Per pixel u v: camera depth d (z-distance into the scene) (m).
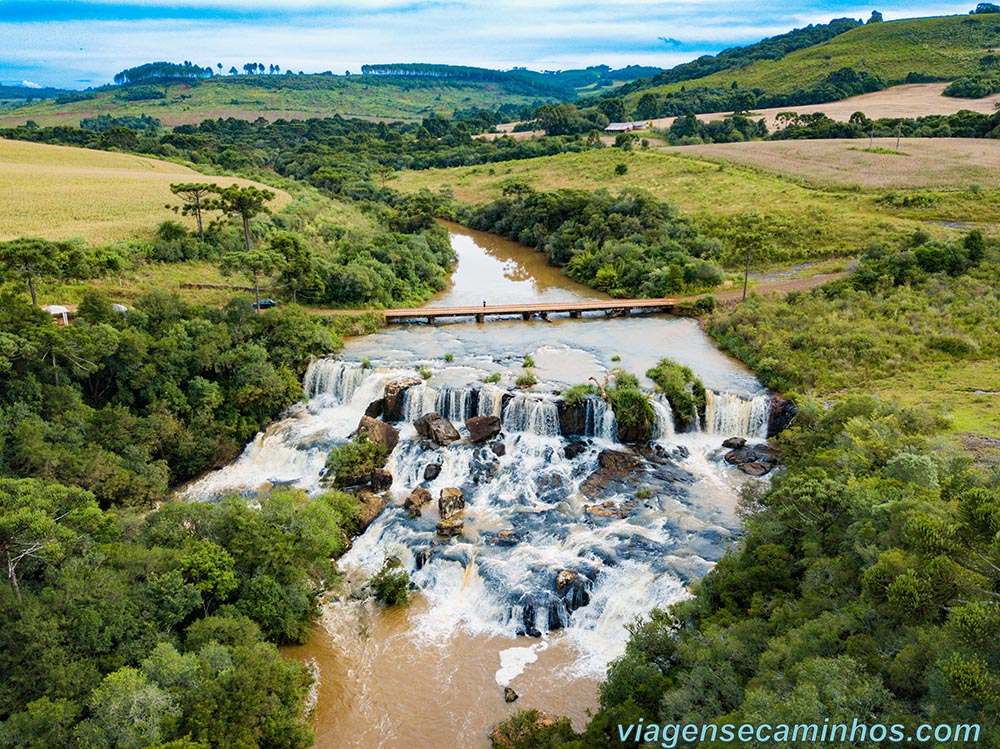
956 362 70.50
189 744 29.05
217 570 40.97
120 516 47.31
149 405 66.00
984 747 20.70
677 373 70.12
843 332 76.94
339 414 72.06
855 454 44.88
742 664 31.12
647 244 125.31
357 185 196.88
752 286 103.19
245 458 67.19
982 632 22.08
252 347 73.56
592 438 65.50
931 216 124.12
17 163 164.50
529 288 118.25
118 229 106.56
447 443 64.12
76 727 30.48
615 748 29.62
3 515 35.34
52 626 33.81
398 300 105.19
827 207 135.25
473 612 46.22
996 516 24.16
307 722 37.78
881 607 26.84
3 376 57.91
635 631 39.00
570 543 50.81
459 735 37.09
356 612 46.56
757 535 40.88
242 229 111.88
